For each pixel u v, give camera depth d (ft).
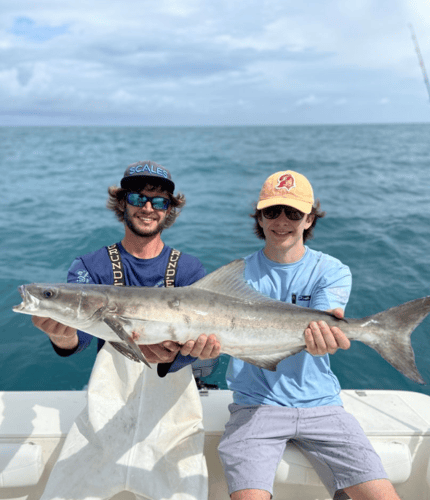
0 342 16.20
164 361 8.17
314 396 8.87
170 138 154.92
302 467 8.54
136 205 8.57
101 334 7.90
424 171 61.46
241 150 99.40
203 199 41.52
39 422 9.07
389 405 10.01
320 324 8.03
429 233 28.71
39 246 27.30
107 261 9.00
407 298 19.38
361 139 148.05
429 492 8.79
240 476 7.96
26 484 8.33
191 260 9.30
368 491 7.72
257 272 9.65
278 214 9.00
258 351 8.36
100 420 8.11
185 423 8.36
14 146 116.26
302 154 89.25
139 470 7.79
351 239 27.63
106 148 107.86
